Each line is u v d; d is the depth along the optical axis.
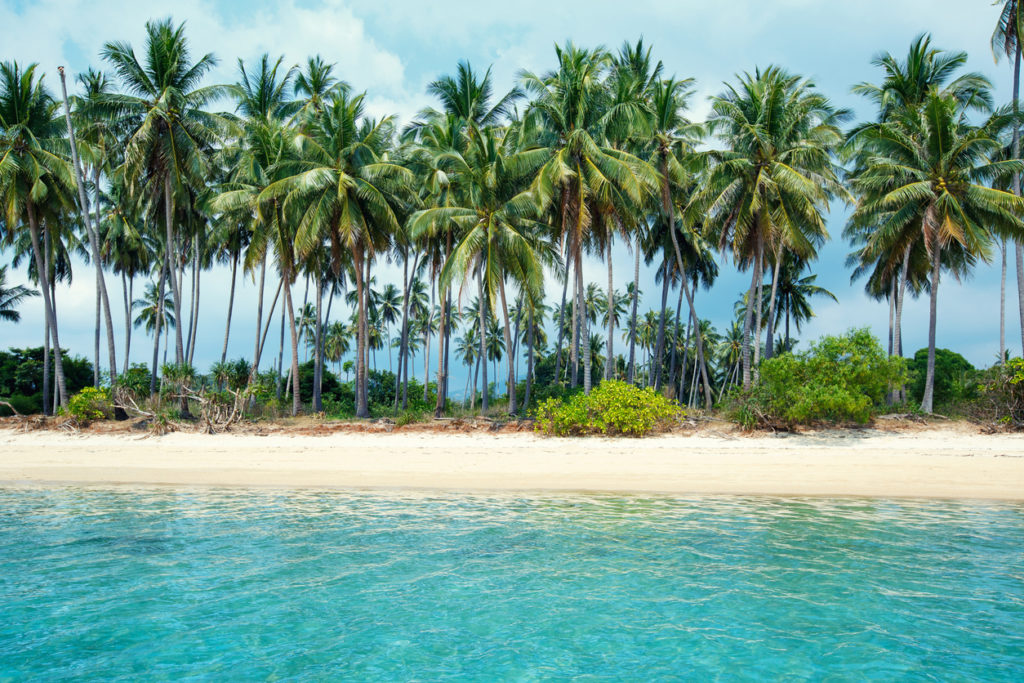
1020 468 15.56
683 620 6.39
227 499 13.12
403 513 11.62
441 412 27.28
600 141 25.58
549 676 5.18
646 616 6.50
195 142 28.81
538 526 10.50
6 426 25.73
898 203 25.22
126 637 6.03
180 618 6.51
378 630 6.19
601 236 27.62
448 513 11.61
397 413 31.45
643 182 25.38
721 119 27.53
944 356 35.19
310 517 11.29
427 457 18.77
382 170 26.88
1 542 9.52
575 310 31.97
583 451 19.48
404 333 33.31
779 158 26.52
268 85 35.28
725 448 19.50
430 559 8.59
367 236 28.17
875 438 20.73
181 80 28.39
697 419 24.50
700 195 27.19
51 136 28.03
